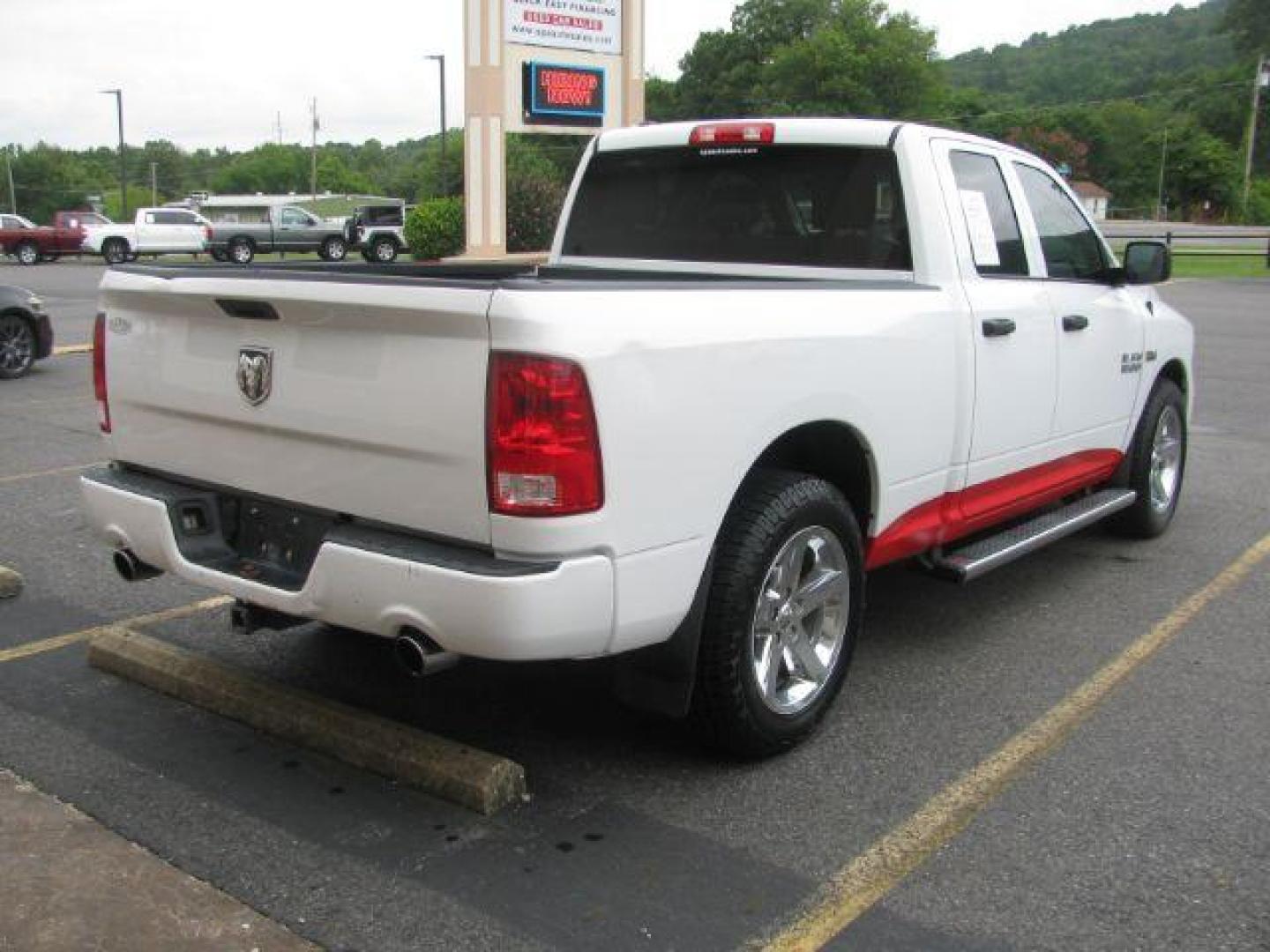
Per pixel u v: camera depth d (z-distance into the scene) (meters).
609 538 3.18
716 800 3.71
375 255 39.00
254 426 3.65
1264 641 5.17
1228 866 3.37
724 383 3.46
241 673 4.34
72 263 39.72
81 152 153.00
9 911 3.05
